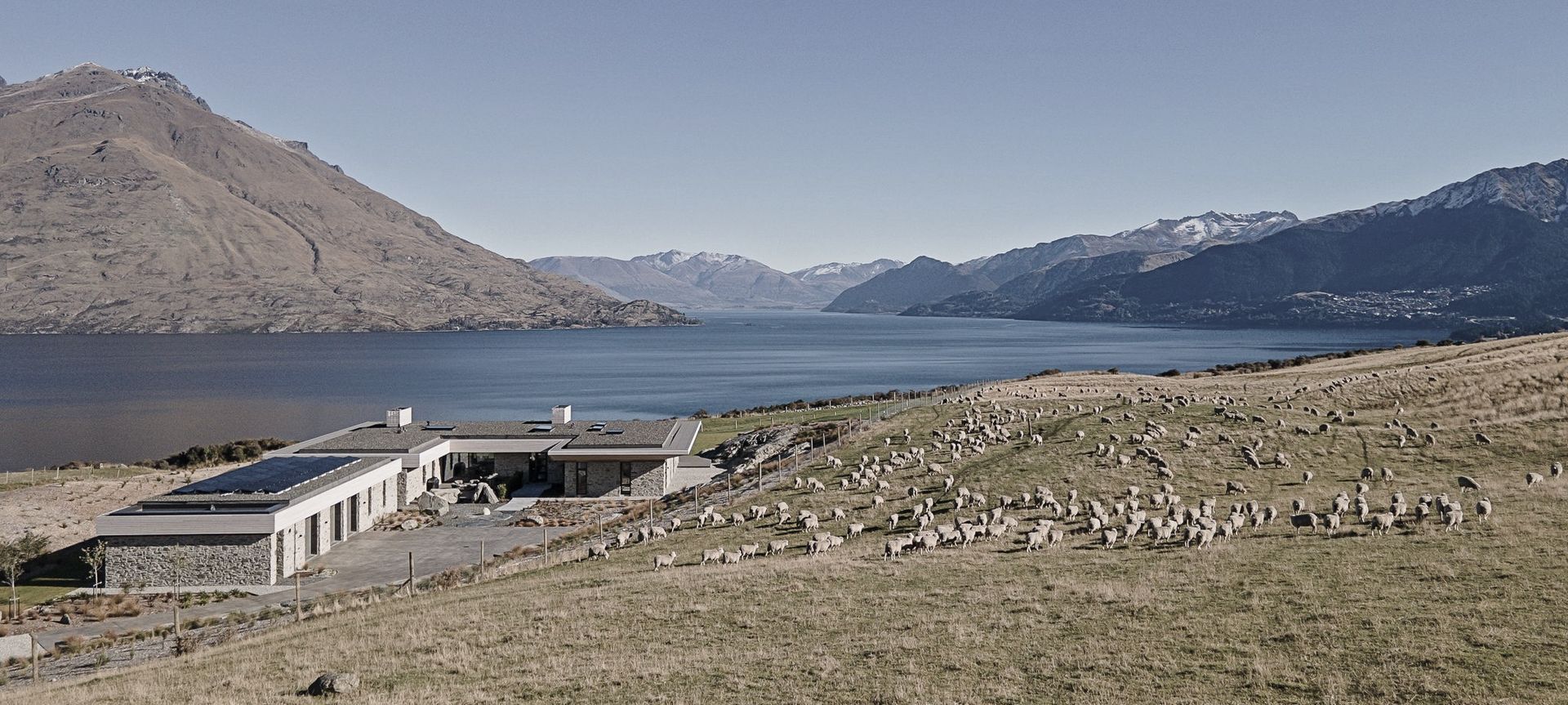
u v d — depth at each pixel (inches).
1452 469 2041.1
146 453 5167.3
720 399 7534.5
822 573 1359.5
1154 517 1630.2
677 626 1122.7
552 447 3036.4
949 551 1499.8
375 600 1727.4
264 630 1535.4
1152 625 983.0
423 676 989.8
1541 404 2502.5
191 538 2042.3
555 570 1753.2
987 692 830.5
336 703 903.7
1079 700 799.7
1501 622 898.7
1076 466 2201.0
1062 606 1081.4
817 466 2645.2
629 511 2645.2
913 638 999.6
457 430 3361.2
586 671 962.7
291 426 6156.5
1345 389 3105.3
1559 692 734.5
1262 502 1802.4
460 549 2326.5
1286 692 786.2
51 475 3447.3
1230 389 3636.8
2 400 7775.6
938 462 2426.2
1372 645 866.8
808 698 846.5
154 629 1690.5
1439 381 2997.0
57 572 2190.0
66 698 1037.2
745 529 1952.5
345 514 2433.6
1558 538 1221.7
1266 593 1063.0
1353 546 1280.8
